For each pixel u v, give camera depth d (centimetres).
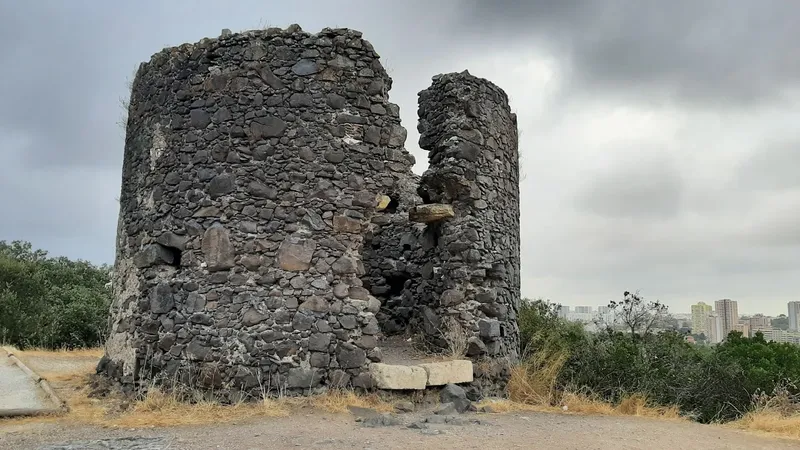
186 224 841
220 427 661
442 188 1052
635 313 1427
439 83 1105
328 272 827
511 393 1001
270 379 782
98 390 848
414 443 596
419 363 940
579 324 1455
